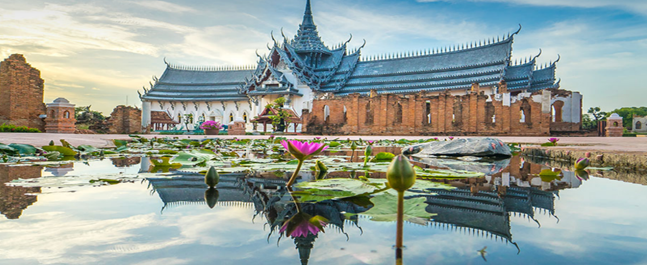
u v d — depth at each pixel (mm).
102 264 832
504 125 23609
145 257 924
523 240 1069
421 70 40031
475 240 1087
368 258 914
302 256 937
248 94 42219
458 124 24812
